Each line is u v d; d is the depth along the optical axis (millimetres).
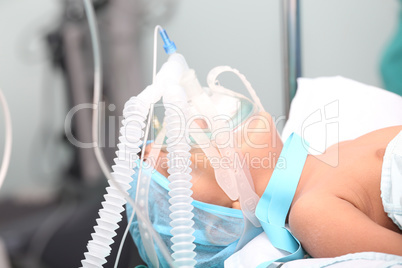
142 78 2107
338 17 2025
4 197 2068
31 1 2090
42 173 2170
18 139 2182
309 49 2043
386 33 2008
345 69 2057
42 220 1809
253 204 1084
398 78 1996
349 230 902
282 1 1928
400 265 764
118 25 2053
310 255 1007
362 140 1229
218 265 1103
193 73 985
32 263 1523
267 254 995
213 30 2051
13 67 2152
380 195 1013
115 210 886
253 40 2039
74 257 1502
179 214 865
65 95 2148
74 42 2059
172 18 2062
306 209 952
